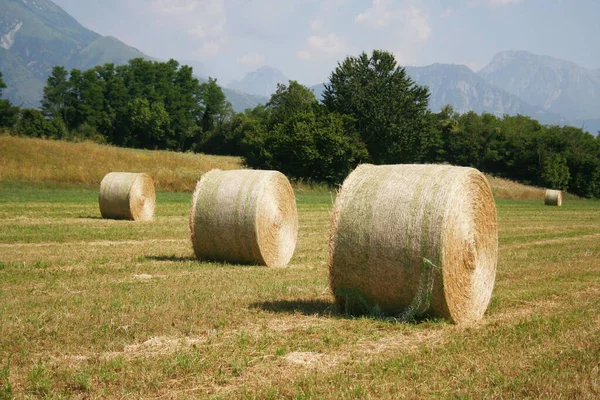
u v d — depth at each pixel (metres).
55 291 10.73
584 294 11.45
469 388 6.05
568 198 85.06
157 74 129.38
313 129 57.16
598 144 108.81
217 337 7.90
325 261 15.81
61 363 6.70
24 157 45.16
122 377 6.25
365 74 69.56
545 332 8.31
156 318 8.69
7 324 8.15
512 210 43.56
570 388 5.98
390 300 9.12
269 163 57.31
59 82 122.00
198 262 14.50
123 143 121.25
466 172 9.33
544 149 100.12
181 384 6.17
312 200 41.88
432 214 8.78
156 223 23.33
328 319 9.08
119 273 12.77
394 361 6.86
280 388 6.04
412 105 69.50
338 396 5.80
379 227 8.98
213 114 134.50
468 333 8.31
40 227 20.77
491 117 130.12
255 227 14.36
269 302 10.13
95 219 24.19
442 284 8.77
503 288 12.04
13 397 5.70
